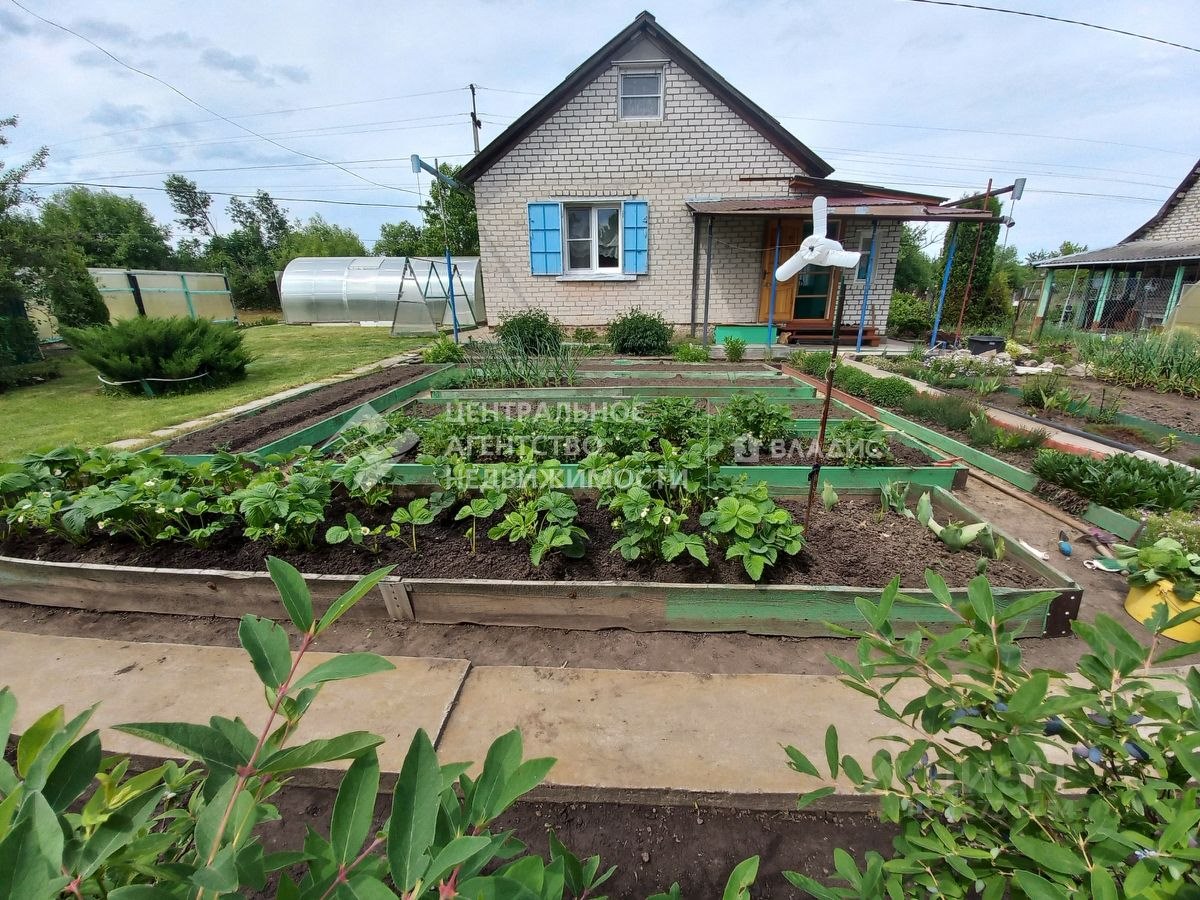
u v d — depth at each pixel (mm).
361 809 583
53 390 7887
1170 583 2289
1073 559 3014
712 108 9836
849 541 2836
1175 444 4609
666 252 10734
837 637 2354
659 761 1733
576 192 10398
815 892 747
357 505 3268
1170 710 739
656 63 9570
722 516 2422
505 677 2125
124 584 2562
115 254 28844
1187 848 583
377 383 7215
